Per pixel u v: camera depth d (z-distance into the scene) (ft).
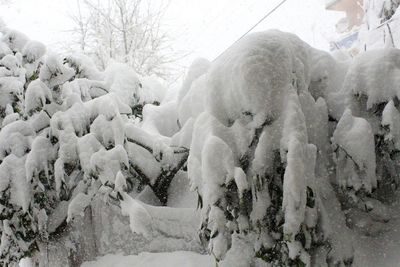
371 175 11.17
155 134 15.43
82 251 14.90
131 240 13.99
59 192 13.80
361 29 42.88
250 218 10.64
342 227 11.42
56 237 15.44
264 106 10.86
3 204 14.67
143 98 18.71
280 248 10.66
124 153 13.25
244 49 11.41
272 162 10.68
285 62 11.32
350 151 11.24
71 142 13.99
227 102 11.37
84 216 14.97
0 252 15.48
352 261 11.13
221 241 10.61
